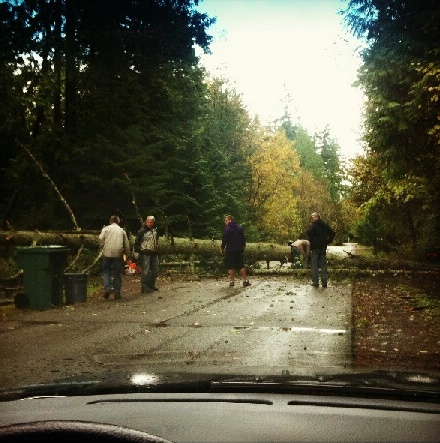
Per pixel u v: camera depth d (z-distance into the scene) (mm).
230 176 36250
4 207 23234
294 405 1675
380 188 23156
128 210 23734
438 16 14000
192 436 1450
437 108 14078
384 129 15797
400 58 14688
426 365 6637
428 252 25453
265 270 21781
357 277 19969
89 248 20141
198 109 30312
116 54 25203
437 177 16812
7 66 22328
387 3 15195
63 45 23469
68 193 23516
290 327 9352
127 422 1577
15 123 22969
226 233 16641
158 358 7211
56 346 8102
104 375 2354
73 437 1447
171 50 26281
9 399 1969
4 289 13898
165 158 27031
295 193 65312
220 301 13047
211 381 2000
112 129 24062
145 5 25844
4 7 23438
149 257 15328
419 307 11500
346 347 7711
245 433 1452
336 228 67312
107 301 13398
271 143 48969
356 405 1663
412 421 1514
